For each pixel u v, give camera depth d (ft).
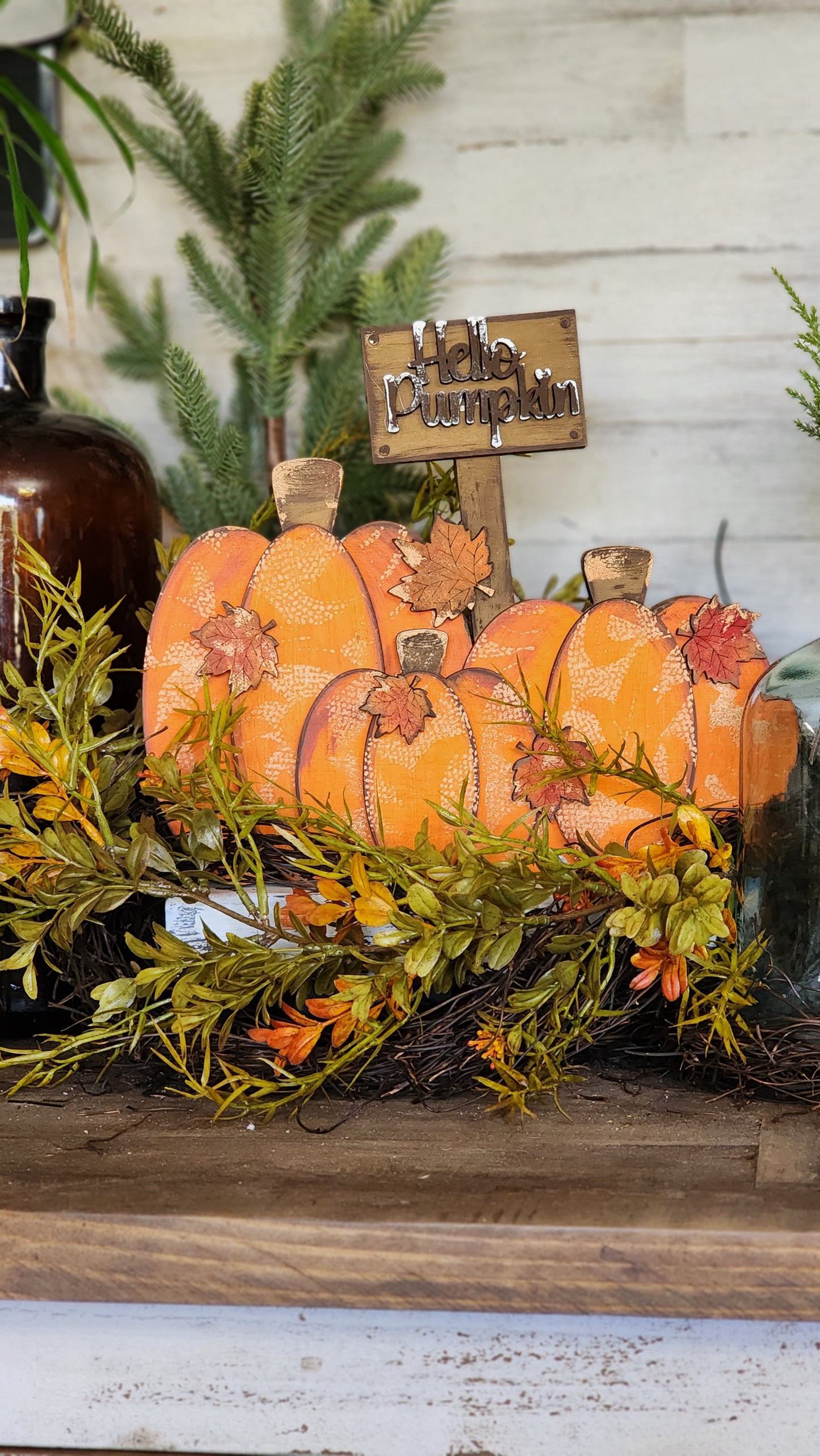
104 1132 2.08
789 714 2.24
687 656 2.42
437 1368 1.80
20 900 2.19
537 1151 1.97
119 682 2.75
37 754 2.18
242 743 2.36
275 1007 2.32
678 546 3.42
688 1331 1.76
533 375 2.43
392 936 2.03
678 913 1.98
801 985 2.21
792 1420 1.74
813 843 2.21
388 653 2.42
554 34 3.32
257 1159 1.95
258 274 3.23
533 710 2.35
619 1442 1.78
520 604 2.43
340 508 3.28
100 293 3.46
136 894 2.40
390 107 3.38
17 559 2.58
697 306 3.34
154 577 2.88
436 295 3.42
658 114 3.30
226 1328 1.82
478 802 2.33
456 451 2.43
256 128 3.07
